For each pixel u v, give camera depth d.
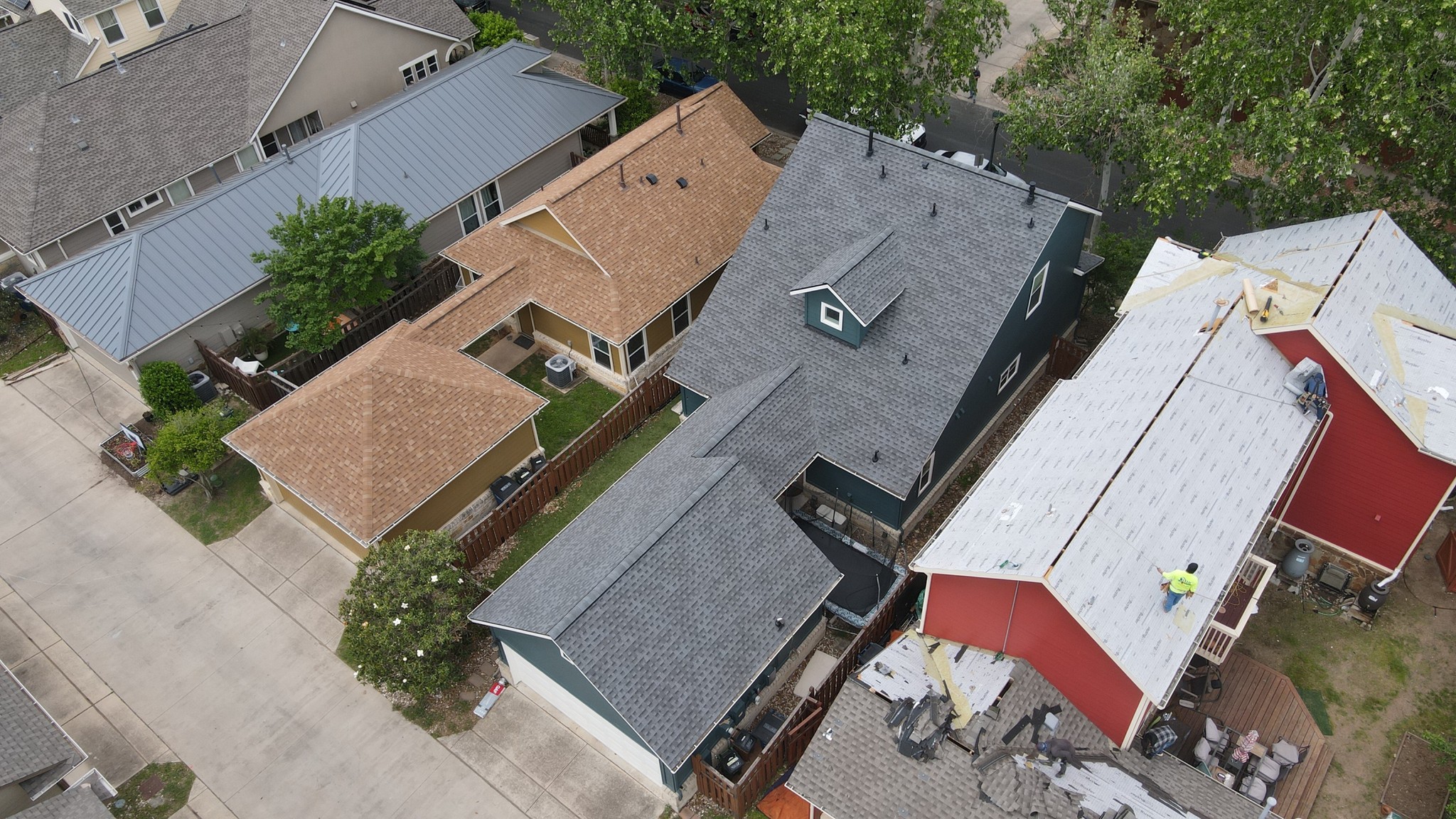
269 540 25.89
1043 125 28.25
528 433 26.94
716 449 22.80
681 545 20.36
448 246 34.78
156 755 21.42
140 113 35.03
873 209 25.42
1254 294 22.34
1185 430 19.88
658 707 18.67
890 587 22.92
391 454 24.12
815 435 24.08
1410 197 24.55
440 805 20.33
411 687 21.22
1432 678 21.19
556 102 37.00
